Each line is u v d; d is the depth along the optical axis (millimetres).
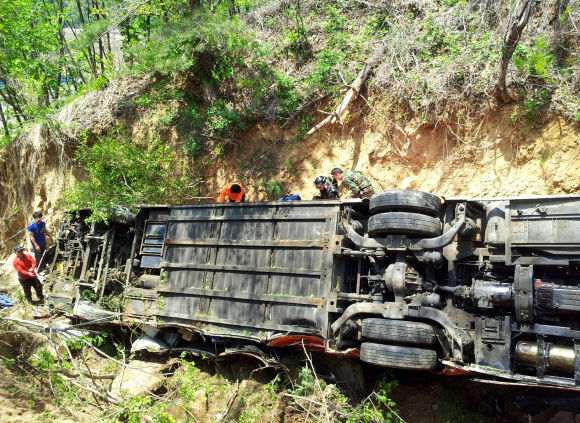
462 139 9305
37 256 12898
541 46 8812
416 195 6555
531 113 8680
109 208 10391
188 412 7395
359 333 6891
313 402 6656
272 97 11953
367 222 7379
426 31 10617
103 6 17953
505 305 5980
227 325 7828
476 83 9289
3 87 18750
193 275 8469
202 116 12945
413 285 6512
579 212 5902
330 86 11266
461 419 6621
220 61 12797
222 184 12148
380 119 10281
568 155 8266
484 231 6656
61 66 18859
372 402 6977
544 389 5953
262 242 7762
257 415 7055
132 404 6828
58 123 15391
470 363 6246
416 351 6086
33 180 16547
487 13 10078
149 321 8742
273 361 7434
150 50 13578
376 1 12250
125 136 13727
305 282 7238
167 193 12242
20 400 7344
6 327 8414
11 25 17172
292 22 13086
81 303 9680
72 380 7715
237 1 14070
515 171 8734
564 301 5566
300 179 11094
